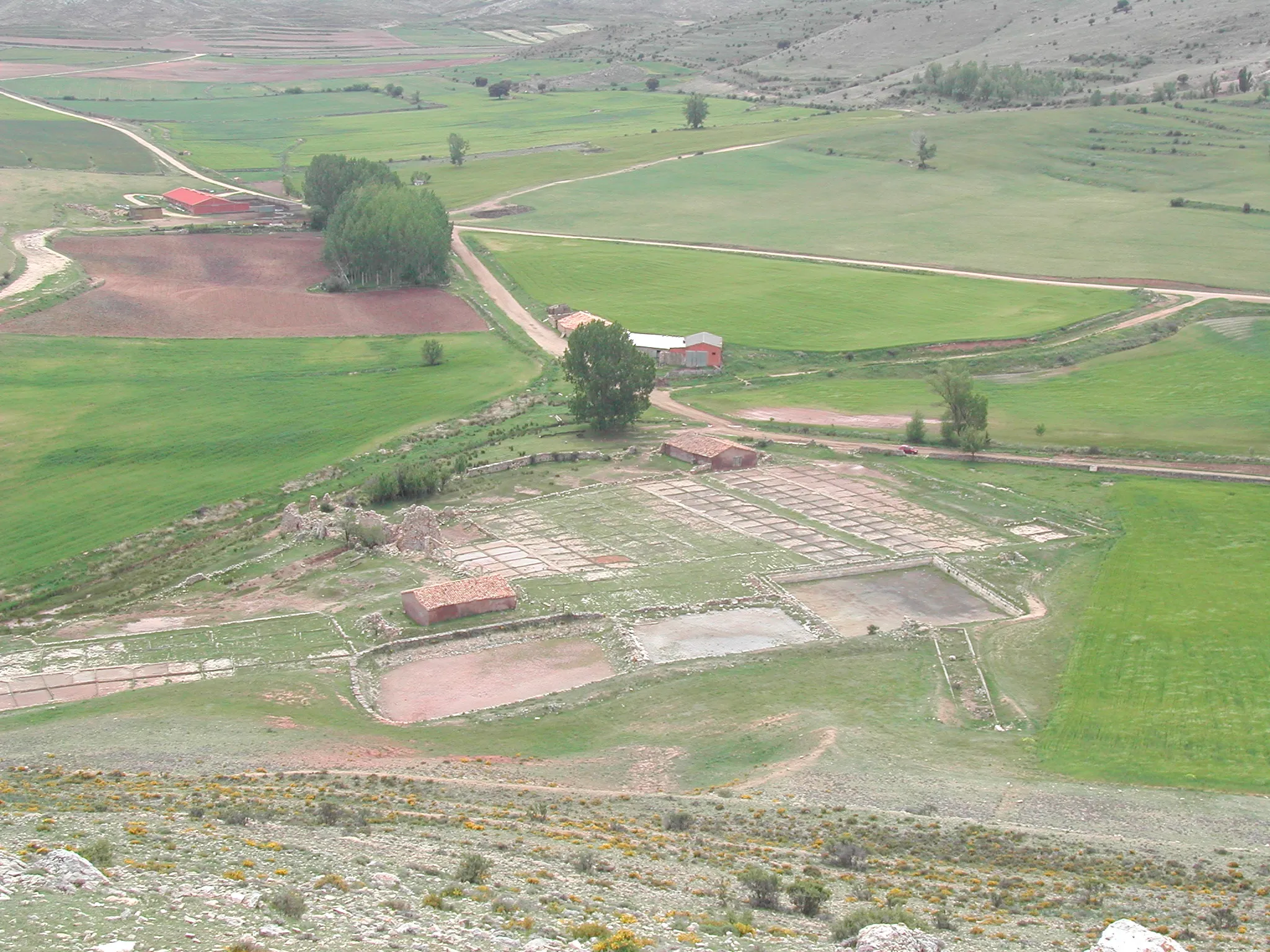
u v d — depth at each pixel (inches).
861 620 4210.1
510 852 2090.3
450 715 3516.2
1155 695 3467.0
